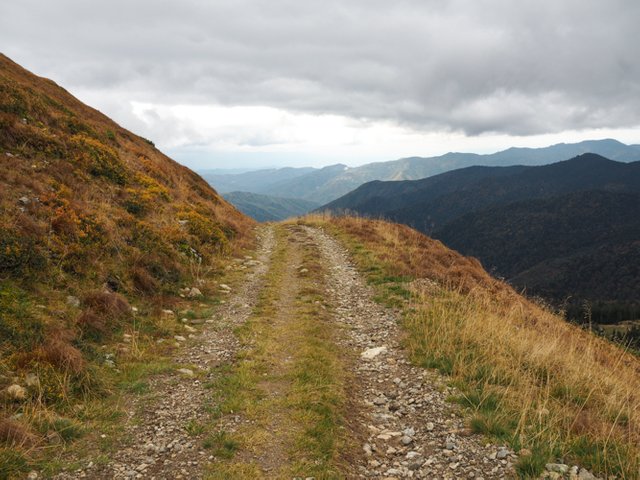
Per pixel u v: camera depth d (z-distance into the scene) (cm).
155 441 696
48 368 803
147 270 1500
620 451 630
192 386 905
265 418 770
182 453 664
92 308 1117
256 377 941
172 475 609
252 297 1633
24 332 880
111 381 879
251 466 629
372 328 1338
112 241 1464
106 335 1062
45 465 602
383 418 816
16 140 1731
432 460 662
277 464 642
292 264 2208
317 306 1510
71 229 1350
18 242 1112
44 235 1235
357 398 904
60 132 2095
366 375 1023
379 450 707
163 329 1196
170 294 1474
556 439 657
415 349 1120
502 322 1274
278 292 1697
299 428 742
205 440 695
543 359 987
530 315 1673
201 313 1398
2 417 662
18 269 1057
